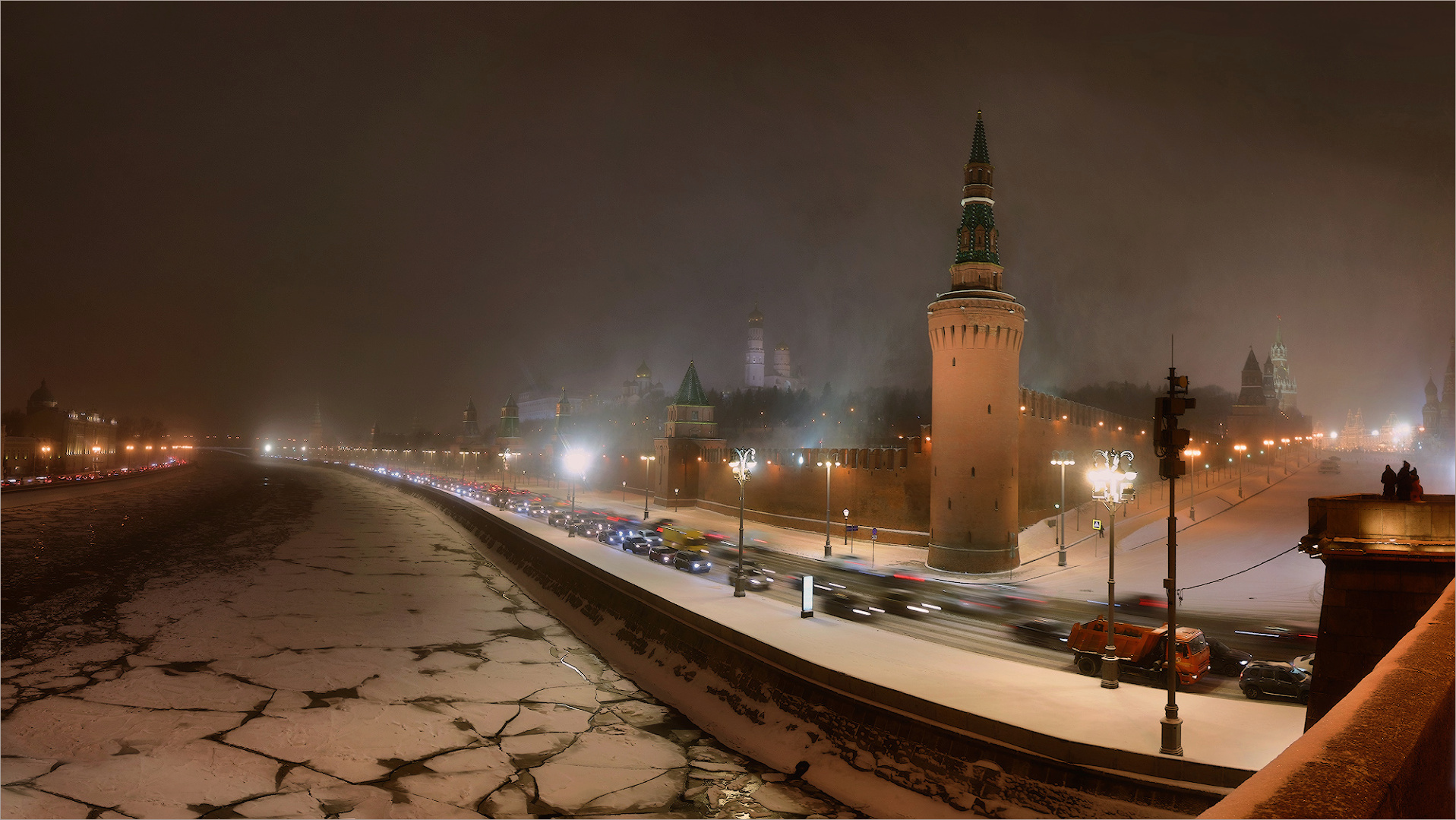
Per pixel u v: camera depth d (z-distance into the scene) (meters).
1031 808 17.42
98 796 19.20
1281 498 66.06
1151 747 17.11
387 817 18.91
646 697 28.28
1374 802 2.00
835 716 22.38
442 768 21.81
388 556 58.75
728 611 31.41
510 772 21.66
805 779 21.33
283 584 45.78
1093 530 55.38
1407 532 15.34
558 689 28.89
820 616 31.23
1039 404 58.56
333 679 28.67
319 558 56.16
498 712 26.22
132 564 50.81
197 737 23.03
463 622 38.56
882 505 58.41
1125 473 23.55
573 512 63.75
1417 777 2.49
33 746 21.98
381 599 42.88
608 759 22.64
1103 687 21.98
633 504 92.31
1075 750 17.30
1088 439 68.00
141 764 21.12
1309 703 16.20
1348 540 15.74
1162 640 23.75
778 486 70.44
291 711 25.44
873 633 28.22
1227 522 55.94
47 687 26.86
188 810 18.77
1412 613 15.22
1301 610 33.88
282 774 20.91
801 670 24.20
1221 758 16.41
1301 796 2.09
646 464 97.00
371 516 88.75
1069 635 27.41
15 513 78.25
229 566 51.19
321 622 36.88
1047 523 56.19
